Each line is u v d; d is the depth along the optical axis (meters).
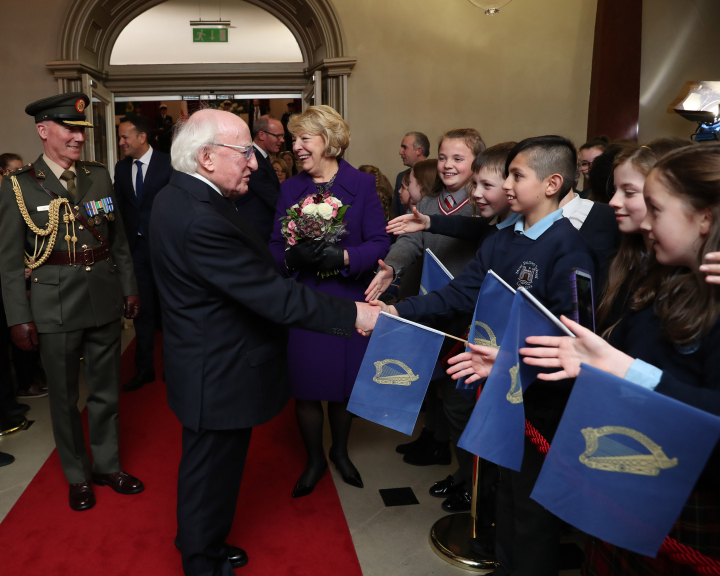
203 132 1.68
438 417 2.72
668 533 1.03
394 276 2.42
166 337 1.75
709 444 0.89
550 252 1.61
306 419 2.51
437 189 2.59
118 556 2.08
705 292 0.98
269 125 3.84
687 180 0.95
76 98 2.32
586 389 1.00
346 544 2.16
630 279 1.44
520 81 5.50
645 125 5.38
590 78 5.48
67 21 5.23
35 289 2.32
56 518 2.32
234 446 1.79
